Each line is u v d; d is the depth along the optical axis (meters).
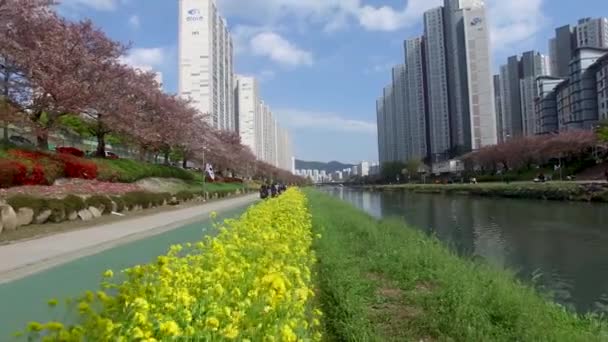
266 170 91.38
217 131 58.94
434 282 7.12
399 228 13.75
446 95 99.44
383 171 114.44
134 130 27.92
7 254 8.86
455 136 95.62
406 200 49.62
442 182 79.94
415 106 110.38
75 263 8.14
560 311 6.51
